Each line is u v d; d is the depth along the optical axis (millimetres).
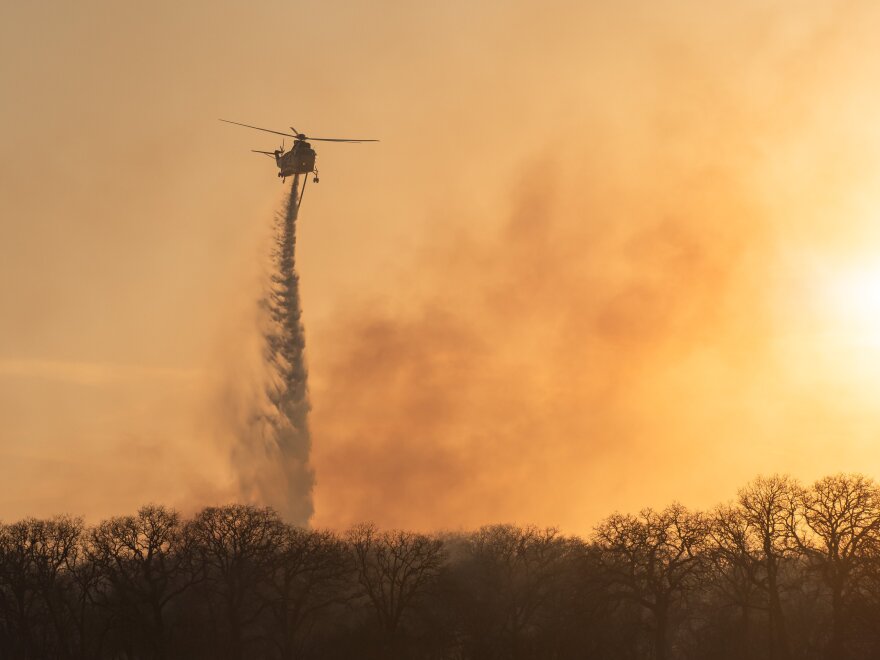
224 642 170250
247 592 182750
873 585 159750
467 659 166875
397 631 170875
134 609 169500
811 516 161500
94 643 179250
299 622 171250
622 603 174875
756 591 168000
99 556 181875
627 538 174500
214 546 183875
